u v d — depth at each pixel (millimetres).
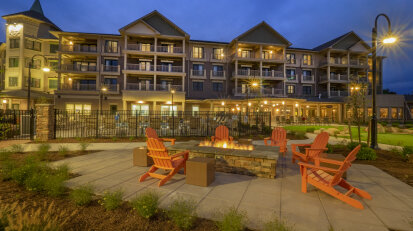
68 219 2613
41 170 4406
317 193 3621
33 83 29109
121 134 11172
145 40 28891
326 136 5344
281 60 30969
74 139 10008
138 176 4473
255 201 3264
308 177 3613
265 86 33031
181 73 28016
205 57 30766
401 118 29438
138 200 2885
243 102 26250
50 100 28484
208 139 10414
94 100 26734
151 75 29094
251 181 4230
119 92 27469
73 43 28172
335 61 33938
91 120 11812
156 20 28312
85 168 5086
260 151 4961
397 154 6930
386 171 5133
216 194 3531
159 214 2809
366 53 34062
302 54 34500
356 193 3523
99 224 2545
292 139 11297
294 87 34156
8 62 28453
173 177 4441
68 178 4262
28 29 28891
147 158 5250
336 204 3189
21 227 2037
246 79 31062
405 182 4301
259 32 31094
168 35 28016
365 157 6305
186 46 30312
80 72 26312
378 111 29500
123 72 26359
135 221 2623
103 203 3004
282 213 2877
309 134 13891
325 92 33875
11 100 27609
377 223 2652
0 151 6137
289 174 4766
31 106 28281
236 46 29891
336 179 3371
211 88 30922
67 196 3371
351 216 2826
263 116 14922
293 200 3318
